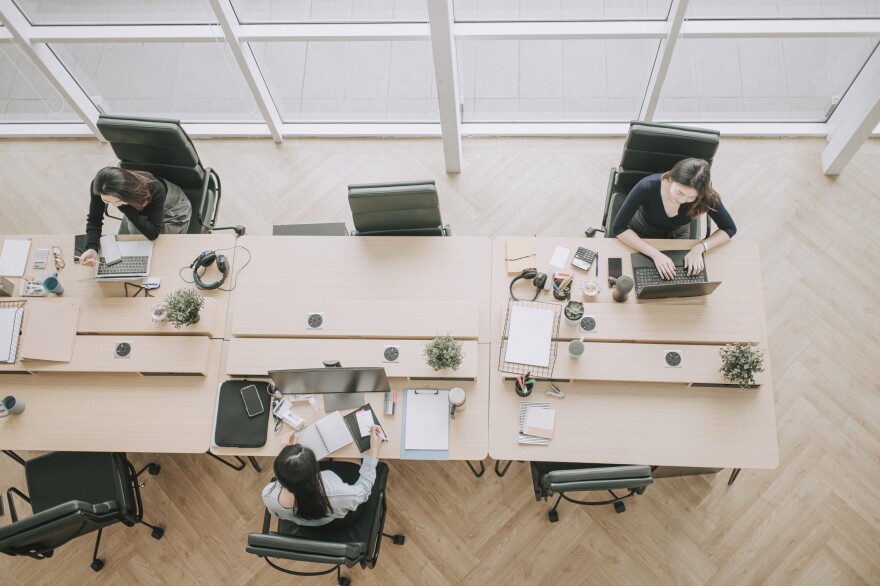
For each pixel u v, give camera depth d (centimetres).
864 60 363
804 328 359
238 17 351
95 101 429
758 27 333
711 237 290
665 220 291
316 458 243
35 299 293
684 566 312
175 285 297
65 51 391
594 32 336
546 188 410
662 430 262
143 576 319
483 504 328
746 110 413
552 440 262
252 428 268
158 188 298
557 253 294
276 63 398
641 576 312
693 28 335
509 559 316
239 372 274
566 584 311
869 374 347
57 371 279
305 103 426
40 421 273
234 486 337
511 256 293
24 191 423
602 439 262
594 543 318
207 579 317
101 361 277
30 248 308
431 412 269
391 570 316
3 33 358
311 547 221
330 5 348
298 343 278
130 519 285
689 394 268
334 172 424
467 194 411
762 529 318
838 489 324
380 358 273
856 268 372
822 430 336
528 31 339
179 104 432
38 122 443
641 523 321
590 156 419
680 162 253
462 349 270
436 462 339
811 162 405
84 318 285
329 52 398
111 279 292
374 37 344
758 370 252
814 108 407
